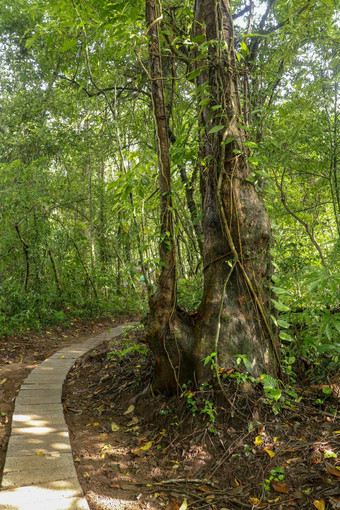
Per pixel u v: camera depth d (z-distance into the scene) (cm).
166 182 325
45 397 390
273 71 454
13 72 1166
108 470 251
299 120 395
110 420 333
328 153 437
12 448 275
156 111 322
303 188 584
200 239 537
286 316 320
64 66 866
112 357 504
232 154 312
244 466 234
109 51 471
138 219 424
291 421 266
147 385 362
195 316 326
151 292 429
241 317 302
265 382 263
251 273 309
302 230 551
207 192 331
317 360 334
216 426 265
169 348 315
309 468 222
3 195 754
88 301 930
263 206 336
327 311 296
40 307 787
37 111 995
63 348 630
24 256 795
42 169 851
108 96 722
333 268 321
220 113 317
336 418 267
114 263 1177
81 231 1002
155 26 316
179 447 264
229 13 331
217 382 285
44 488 225
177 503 215
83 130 934
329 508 192
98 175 1158
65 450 274
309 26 409
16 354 585
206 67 323
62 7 335
